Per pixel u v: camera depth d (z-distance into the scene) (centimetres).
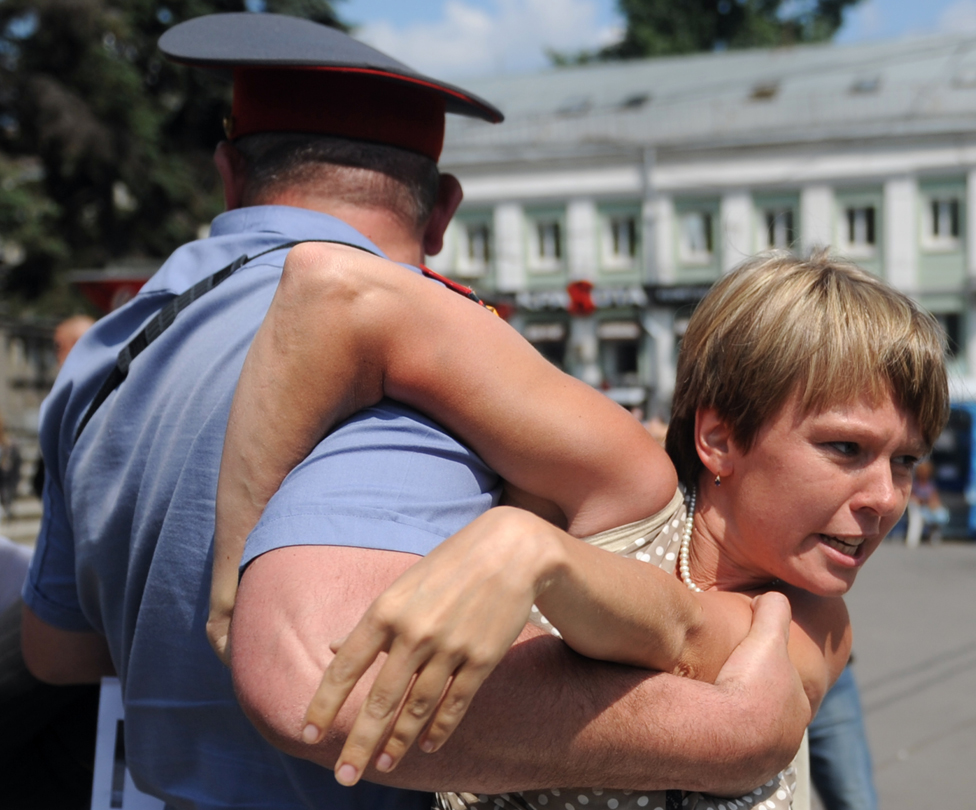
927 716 631
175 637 116
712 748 95
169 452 117
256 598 88
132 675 123
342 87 135
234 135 144
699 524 119
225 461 98
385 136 138
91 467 130
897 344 108
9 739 175
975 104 2770
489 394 97
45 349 1692
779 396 109
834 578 112
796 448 110
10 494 1309
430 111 143
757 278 116
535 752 88
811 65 3114
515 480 101
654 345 2930
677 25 4362
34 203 2233
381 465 95
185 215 2503
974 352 2761
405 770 85
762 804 110
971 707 648
